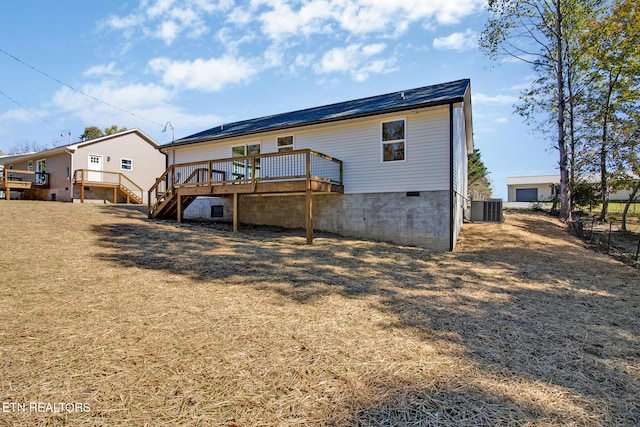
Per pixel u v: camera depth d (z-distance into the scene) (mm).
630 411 2256
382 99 12281
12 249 5910
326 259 6988
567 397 2398
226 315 3715
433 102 8914
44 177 21672
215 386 2355
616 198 28031
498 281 5988
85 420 1944
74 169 19719
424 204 9602
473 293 5152
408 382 2506
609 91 14953
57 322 3279
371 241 9883
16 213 9508
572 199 16781
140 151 23328
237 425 1955
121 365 2568
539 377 2674
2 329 3053
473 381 2559
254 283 5039
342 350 3006
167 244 7406
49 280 4535
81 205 13406
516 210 19734
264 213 12469
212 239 8477
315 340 3189
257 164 12773
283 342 3109
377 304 4395
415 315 4035
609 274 6816
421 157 9664
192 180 14266
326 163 11133
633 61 13414
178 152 14961
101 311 3623
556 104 16609
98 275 4922
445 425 2025
